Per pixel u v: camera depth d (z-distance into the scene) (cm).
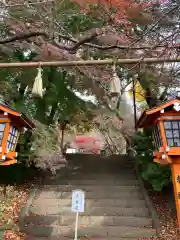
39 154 798
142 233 616
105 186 810
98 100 993
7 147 479
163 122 486
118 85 370
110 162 1020
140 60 377
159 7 601
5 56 837
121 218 660
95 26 734
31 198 742
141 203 731
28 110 890
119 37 615
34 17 643
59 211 700
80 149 1551
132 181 843
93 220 660
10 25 694
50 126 947
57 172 923
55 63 378
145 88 823
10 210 683
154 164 744
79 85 959
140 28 642
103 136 1299
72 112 1073
